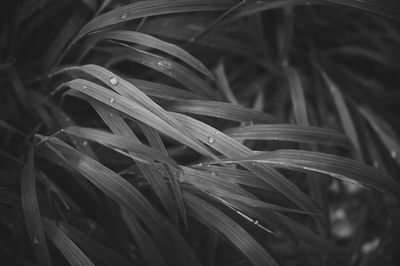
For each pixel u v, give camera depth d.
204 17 0.65
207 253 0.59
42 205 0.55
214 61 0.71
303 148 0.62
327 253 0.55
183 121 0.52
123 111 0.50
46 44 0.67
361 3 0.54
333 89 0.67
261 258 0.51
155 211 0.51
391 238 0.62
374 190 0.63
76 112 0.64
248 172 0.53
